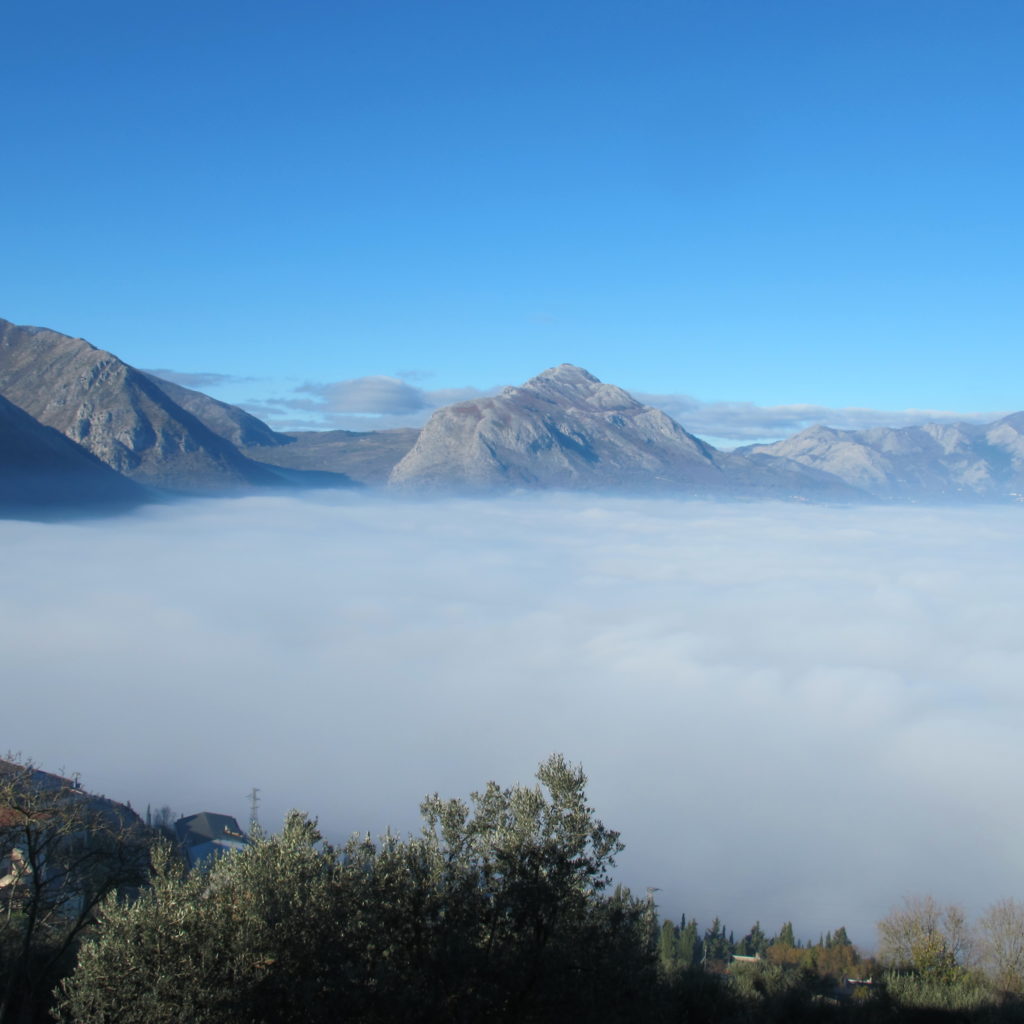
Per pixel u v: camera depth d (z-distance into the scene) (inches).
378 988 652.1
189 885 723.4
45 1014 842.2
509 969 691.4
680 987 1139.9
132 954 665.0
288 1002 658.2
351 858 770.8
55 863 928.9
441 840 791.1
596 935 741.3
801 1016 1179.9
